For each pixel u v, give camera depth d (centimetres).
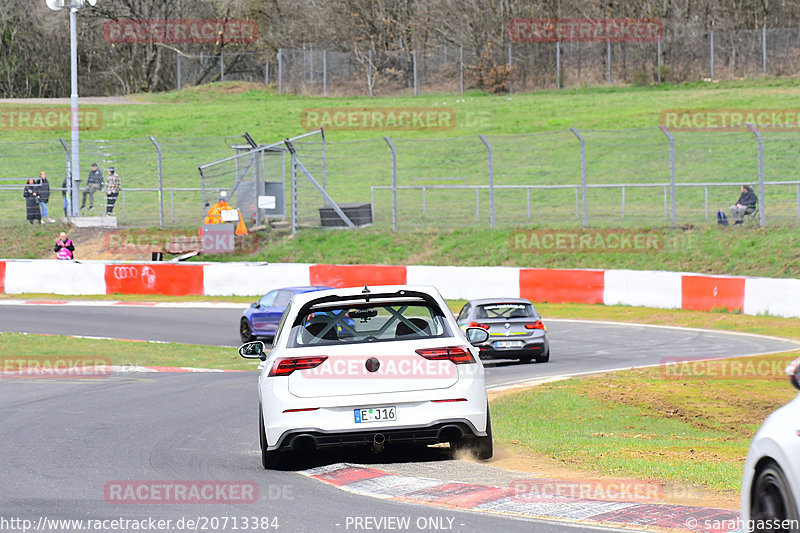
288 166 18775
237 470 3334
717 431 4222
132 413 4922
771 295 9194
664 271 10500
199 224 14750
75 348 7831
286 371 3134
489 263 12344
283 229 14112
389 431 3109
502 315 7138
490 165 13300
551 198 15612
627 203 14775
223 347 8188
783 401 4991
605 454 3544
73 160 14575
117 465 3466
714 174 15888
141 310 10962
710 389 5397
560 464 3350
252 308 8600
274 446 3141
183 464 3478
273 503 2769
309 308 3241
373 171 18462
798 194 11831
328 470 3259
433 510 2620
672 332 8631
